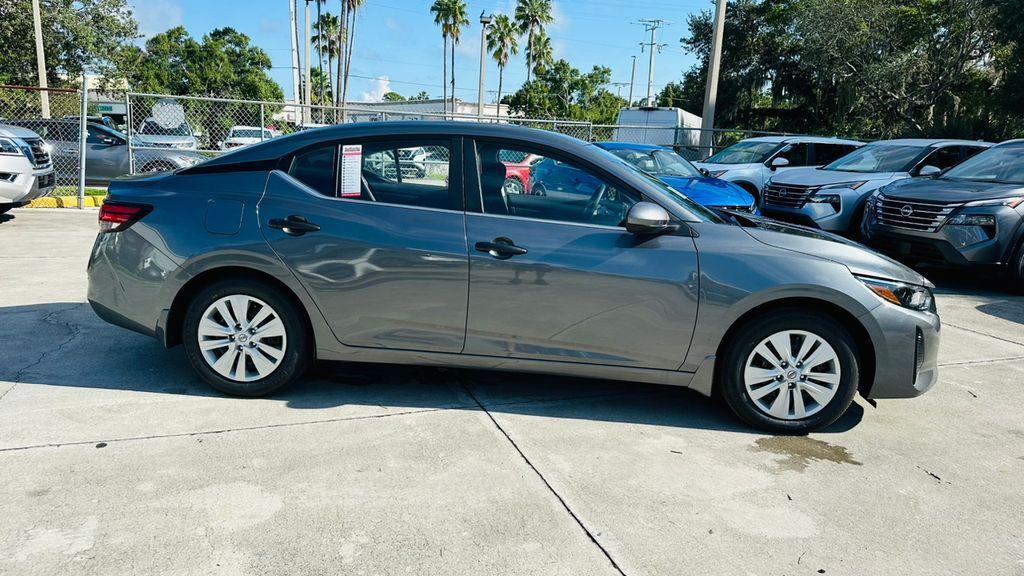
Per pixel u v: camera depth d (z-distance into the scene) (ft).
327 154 12.38
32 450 10.22
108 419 11.41
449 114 37.14
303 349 12.41
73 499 8.98
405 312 11.98
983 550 8.86
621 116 75.20
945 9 71.87
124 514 8.71
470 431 11.66
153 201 12.29
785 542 8.84
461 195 12.09
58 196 40.47
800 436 12.13
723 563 8.32
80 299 18.85
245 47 196.13
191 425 11.34
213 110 44.52
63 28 81.41
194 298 12.22
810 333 11.79
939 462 11.38
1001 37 60.44
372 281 11.88
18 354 14.26
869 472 10.89
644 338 11.82
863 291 11.59
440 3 184.85
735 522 9.25
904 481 10.66
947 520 9.57
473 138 12.26
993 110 61.82
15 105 48.21
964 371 16.28
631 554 8.41
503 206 12.03
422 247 11.76
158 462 10.05
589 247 11.71
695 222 12.07
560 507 9.39
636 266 11.62
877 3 73.87
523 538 8.63
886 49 75.77
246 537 8.37
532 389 13.78
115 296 12.42
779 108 114.11
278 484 9.62
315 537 8.43
